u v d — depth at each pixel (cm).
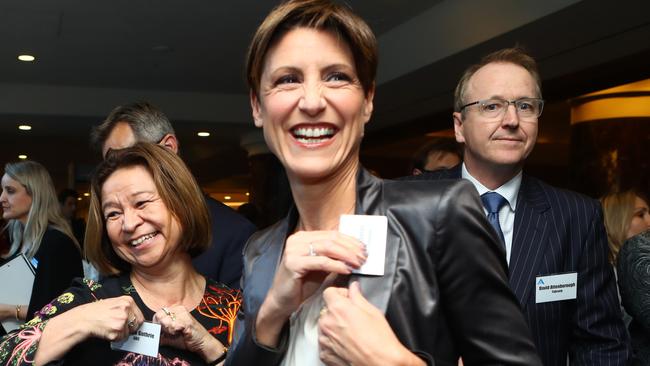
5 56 792
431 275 92
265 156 1145
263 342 100
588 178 668
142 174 163
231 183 1852
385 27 657
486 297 92
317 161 97
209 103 1025
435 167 328
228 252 223
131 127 238
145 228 160
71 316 147
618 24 450
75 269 260
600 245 194
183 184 166
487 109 197
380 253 92
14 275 274
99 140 244
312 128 98
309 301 102
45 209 310
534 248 188
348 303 88
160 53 777
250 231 229
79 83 949
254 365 100
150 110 244
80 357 150
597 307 189
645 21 440
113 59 808
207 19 645
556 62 543
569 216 193
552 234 190
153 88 988
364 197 100
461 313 92
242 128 1103
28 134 1172
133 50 764
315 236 94
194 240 169
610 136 653
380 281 91
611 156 652
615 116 651
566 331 189
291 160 98
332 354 90
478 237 92
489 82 197
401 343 89
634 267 207
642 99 645
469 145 203
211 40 719
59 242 256
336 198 102
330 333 88
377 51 101
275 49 98
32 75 897
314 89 96
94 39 715
